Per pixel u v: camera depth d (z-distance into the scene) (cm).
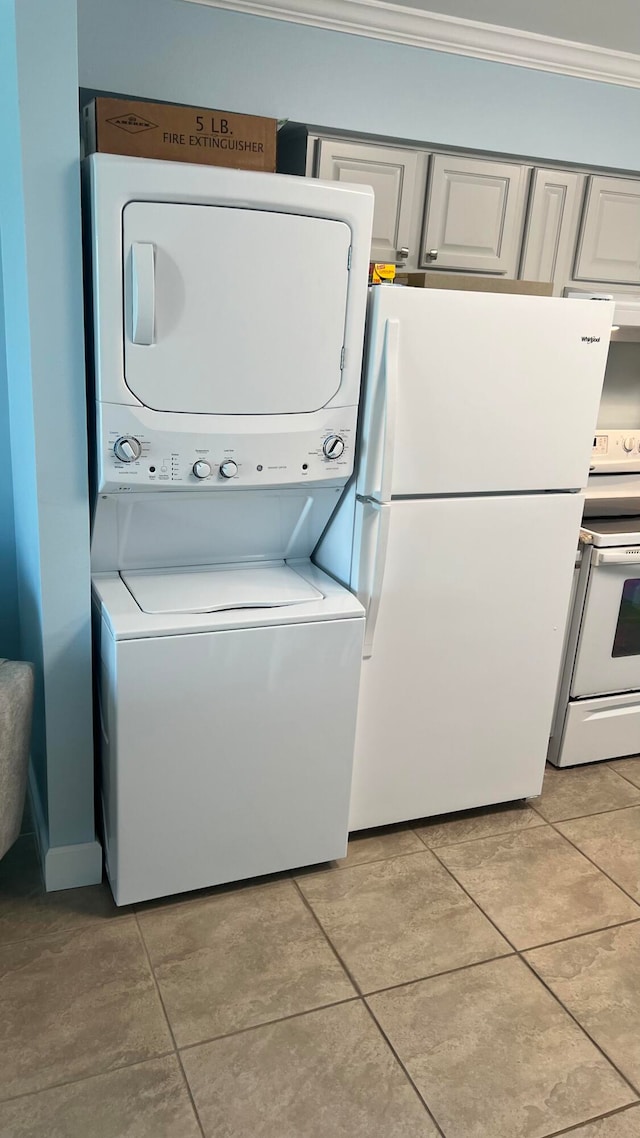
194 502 192
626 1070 161
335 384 186
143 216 158
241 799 196
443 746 229
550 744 274
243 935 191
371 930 195
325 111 246
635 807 252
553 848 229
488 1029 169
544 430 212
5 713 172
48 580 182
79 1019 166
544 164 283
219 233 164
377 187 257
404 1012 172
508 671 229
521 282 208
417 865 220
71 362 169
